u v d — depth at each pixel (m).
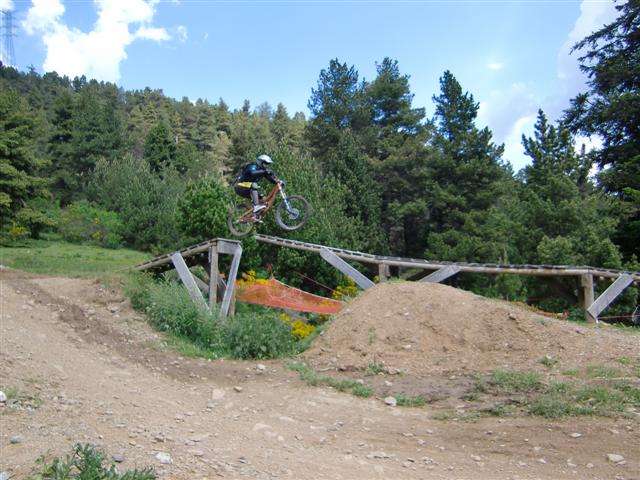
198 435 6.60
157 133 61.94
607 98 26.20
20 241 30.47
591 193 31.52
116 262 26.94
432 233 33.91
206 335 12.88
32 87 113.50
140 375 10.06
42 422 6.00
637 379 8.94
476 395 8.94
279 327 12.92
